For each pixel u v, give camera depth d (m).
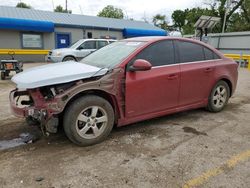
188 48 4.76
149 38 4.53
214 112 5.39
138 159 3.36
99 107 3.73
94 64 4.28
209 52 5.11
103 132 3.83
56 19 21.55
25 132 4.27
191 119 4.97
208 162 3.29
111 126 3.91
